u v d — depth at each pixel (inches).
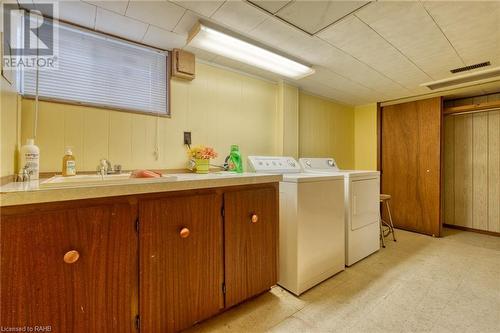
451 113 138.9
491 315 61.7
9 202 33.9
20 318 35.4
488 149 136.3
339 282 79.8
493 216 134.8
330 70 100.7
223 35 69.4
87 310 40.5
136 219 45.7
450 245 117.5
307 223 74.9
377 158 155.0
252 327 57.6
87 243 40.5
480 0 56.9
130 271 44.9
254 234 64.6
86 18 63.4
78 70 66.8
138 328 45.8
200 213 54.4
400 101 147.8
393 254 105.1
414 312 63.2
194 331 56.1
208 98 91.4
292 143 116.3
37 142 60.0
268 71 99.8
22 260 35.4
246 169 102.3
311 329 56.9
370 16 63.4
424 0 57.1
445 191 152.3
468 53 84.7
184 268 51.9
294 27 68.4
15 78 51.2
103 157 69.4
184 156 85.0
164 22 66.1
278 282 77.5
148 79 79.1
